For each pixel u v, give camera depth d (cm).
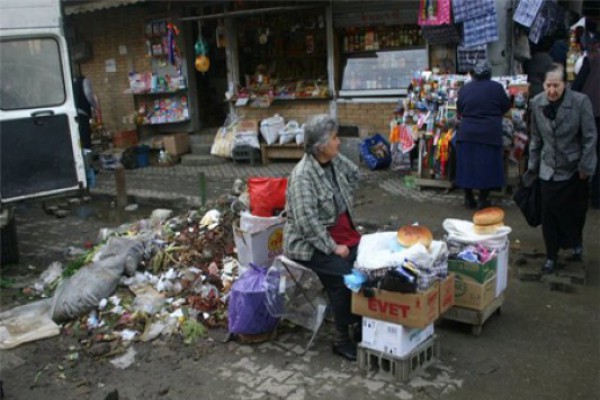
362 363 395
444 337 435
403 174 927
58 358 437
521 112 747
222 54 1243
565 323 450
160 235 593
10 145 627
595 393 360
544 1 800
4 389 400
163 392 383
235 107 1154
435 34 856
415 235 381
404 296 364
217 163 1143
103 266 518
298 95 1070
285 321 466
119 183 896
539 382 374
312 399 367
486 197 711
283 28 1097
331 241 394
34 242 738
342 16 1001
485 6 780
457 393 365
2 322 489
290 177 404
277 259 430
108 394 371
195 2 1137
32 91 638
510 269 548
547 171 499
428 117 803
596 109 667
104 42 1318
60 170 660
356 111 1027
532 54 931
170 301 496
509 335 435
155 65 1237
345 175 421
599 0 1132
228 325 451
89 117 1096
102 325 474
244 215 491
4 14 610
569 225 516
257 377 396
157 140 1226
